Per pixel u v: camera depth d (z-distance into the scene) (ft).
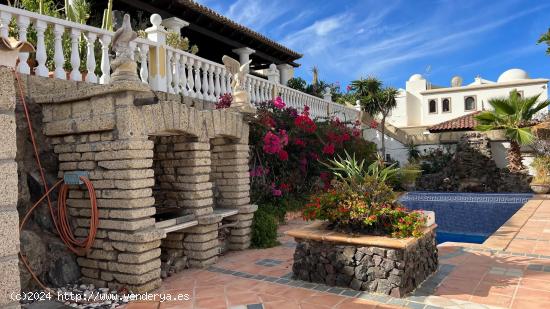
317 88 74.69
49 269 16.93
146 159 16.93
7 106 10.12
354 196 17.28
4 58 10.11
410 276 15.78
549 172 53.21
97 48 27.25
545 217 32.78
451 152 68.54
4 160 10.05
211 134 21.49
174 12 42.86
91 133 17.20
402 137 75.15
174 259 20.02
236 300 15.48
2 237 9.87
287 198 33.27
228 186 24.11
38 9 28.19
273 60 63.57
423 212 17.80
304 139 35.73
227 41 52.01
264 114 30.86
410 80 112.78
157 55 24.67
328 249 16.83
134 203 16.28
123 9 42.65
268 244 24.39
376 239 15.79
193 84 27.99
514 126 54.29
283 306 14.67
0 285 9.80
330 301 14.99
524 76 103.71
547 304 13.98
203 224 20.12
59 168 18.28
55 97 17.53
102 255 17.08
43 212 17.92
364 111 74.64
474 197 50.57
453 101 101.24
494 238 25.05
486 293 15.26
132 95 16.35
